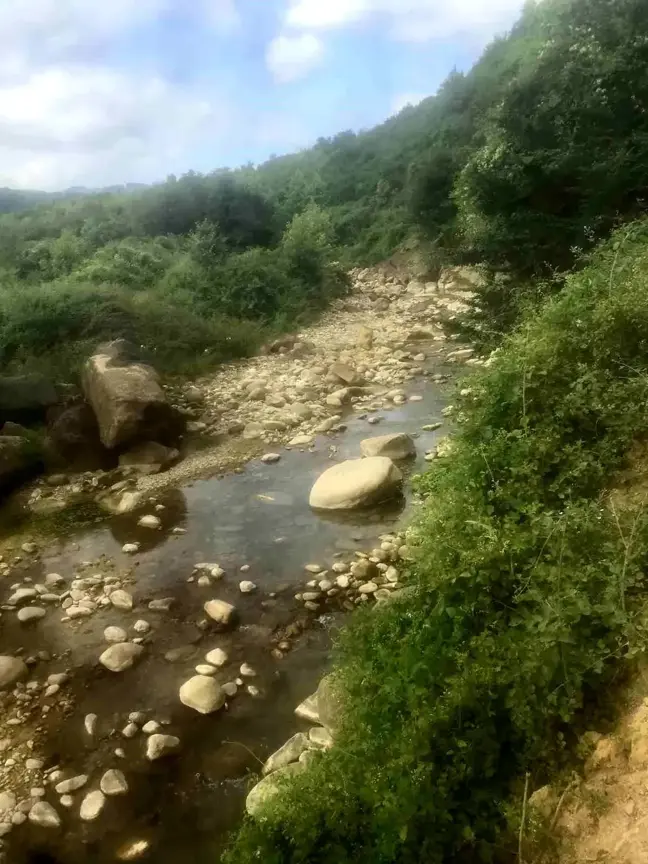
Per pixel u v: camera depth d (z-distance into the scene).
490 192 9.34
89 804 3.62
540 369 4.51
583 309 4.81
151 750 3.93
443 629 3.29
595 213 8.49
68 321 11.70
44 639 5.09
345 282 17.88
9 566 6.15
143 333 11.76
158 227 19.95
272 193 27.50
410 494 6.79
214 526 6.59
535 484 3.79
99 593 5.62
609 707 2.71
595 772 2.51
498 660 2.87
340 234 24.12
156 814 3.58
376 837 2.63
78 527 6.79
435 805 2.58
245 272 15.29
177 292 14.39
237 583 5.62
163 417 8.39
